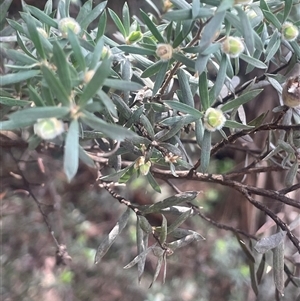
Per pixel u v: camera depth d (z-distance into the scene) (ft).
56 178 1.73
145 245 0.69
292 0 0.60
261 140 1.28
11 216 1.64
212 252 1.71
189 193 0.67
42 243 1.62
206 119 0.57
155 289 1.60
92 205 1.79
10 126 0.43
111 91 0.67
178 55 0.56
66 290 1.54
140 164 0.65
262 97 1.42
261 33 0.67
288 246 1.19
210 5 0.53
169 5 0.56
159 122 0.66
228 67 0.64
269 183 1.40
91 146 1.09
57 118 0.45
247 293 1.63
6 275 1.54
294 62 0.71
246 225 1.57
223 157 1.74
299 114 0.66
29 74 0.49
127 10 0.68
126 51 0.60
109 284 1.60
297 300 0.74
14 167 1.48
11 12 1.17
